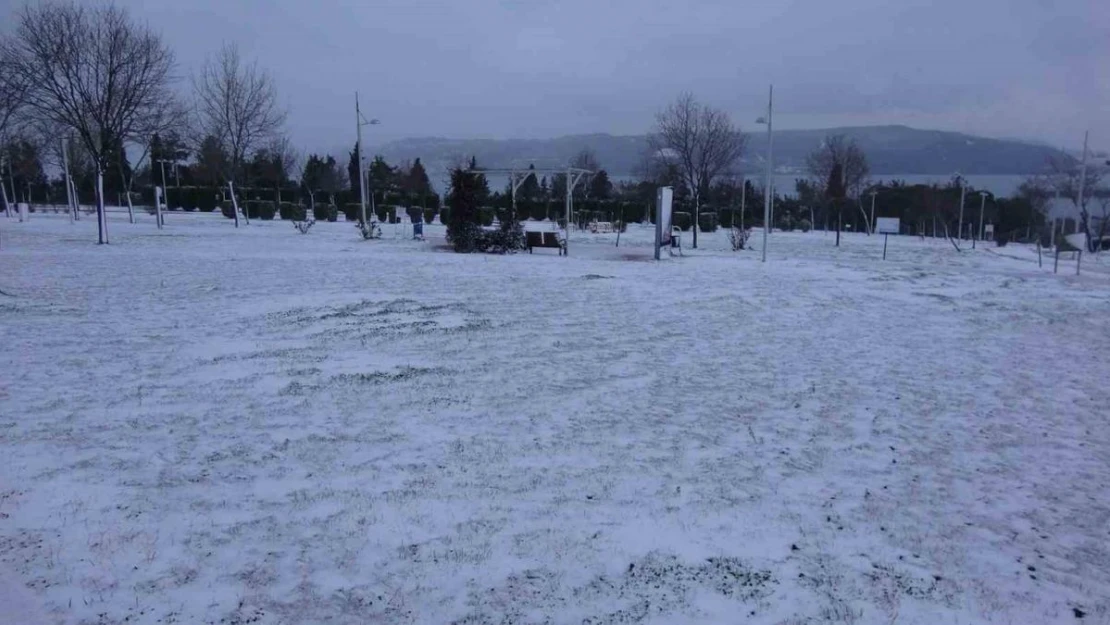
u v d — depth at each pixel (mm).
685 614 3947
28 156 44188
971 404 8281
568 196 31219
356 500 5199
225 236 30109
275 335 10531
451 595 4047
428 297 14227
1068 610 4121
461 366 9148
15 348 9422
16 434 6305
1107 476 6215
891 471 6148
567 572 4312
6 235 27328
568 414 7332
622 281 17672
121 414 6930
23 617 3719
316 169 63719
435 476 5676
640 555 4531
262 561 4340
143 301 13094
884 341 11805
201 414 7004
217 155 46094
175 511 4953
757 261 24203
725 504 5316
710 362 9867
